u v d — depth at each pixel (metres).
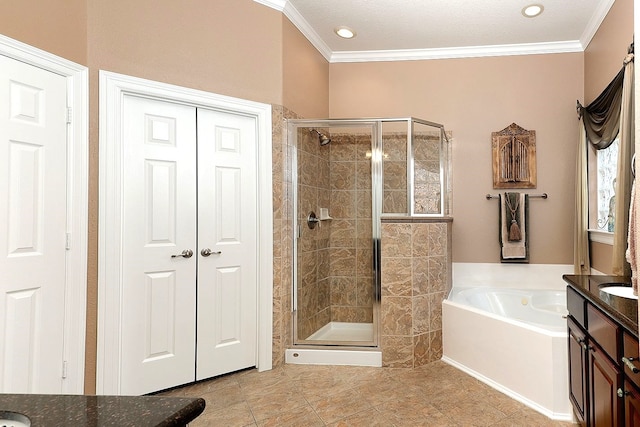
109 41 2.18
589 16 2.99
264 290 2.73
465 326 2.73
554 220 3.46
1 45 1.71
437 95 3.65
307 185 3.04
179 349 2.45
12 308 1.78
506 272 3.55
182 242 2.46
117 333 2.20
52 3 1.93
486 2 2.83
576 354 1.86
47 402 0.69
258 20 2.75
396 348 2.79
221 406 2.22
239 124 2.69
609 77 2.77
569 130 3.44
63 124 1.99
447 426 2.01
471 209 3.60
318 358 2.85
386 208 2.93
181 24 2.43
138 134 2.31
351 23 3.15
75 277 2.03
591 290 1.70
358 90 3.73
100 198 2.13
